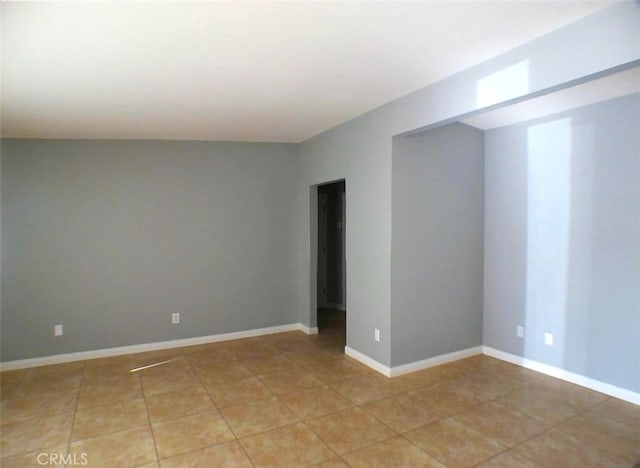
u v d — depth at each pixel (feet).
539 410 10.15
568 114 11.86
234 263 16.72
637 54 6.41
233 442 8.80
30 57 7.74
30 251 13.71
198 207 16.05
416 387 11.61
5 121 11.76
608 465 7.88
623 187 10.63
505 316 13.80
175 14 6.40
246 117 12.92
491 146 14.24
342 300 22.27
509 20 7.02
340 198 22.20
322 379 12.30
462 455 8.24
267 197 17.30
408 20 6.93
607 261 10.99
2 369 13.34
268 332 17.48
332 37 7.47
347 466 7.91
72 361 14.20
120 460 8.18
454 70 9.33
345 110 12.66
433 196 13.12
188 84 9.58
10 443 8.82
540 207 12.65
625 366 10.66
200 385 11.93
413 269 12.78
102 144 14.60
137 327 15.19
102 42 7.25
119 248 14.88
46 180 13.89
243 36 7.29
